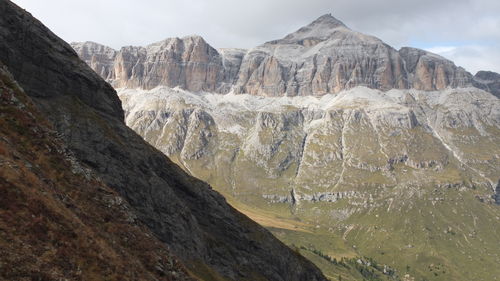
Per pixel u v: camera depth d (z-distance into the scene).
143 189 100.56
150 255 60.72
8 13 99.31
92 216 57.56
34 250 40.69
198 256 106.06
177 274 62.66
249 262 128.50
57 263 41.50
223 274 112.94
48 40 107.19
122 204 66.06
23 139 58.00
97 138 98.75
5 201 42.84
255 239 136.88
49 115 95.12
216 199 138.88
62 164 61.69
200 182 138.75
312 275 154.88
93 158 94.69
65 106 100.81
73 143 93.81
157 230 98.00
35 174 52.22
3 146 50.62
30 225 42.62
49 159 59.81
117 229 59.94
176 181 126.56
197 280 66.25
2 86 61.62
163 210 103.31
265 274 130.25
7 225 40.78
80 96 108.94
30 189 46.59
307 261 160.88
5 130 56.47
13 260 38.00
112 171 96.06
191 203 127.62
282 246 147.25
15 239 40.09
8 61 95.00
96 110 111.25
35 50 101.69
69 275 41.44
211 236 123.38
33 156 57.22
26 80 97.56
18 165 49.03
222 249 122.12
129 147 109.62
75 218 49.91
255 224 146.62
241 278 118.19
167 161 129.25
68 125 96.62
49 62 103.94
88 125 99.94
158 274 58.84
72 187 59.66
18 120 59.69
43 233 43.31
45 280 38.72
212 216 130.75
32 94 97.19
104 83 119.12
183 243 103.06
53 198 49.78
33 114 65.12
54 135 65.00
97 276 44.53
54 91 102.44
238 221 138.88
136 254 58.72
